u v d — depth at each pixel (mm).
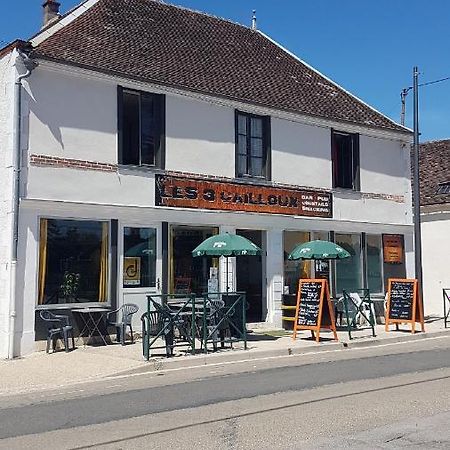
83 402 8664
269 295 17000
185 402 8469
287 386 9477
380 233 19891
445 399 8312
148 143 15117
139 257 14680
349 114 19453
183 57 16891
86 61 14008
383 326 18266
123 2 17312
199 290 15680
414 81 19219
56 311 13234
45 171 13203
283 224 17328
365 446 6191
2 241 12930
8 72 13148
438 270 23250
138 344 13672
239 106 16547
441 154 25922
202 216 15664
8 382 10211
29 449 6344
